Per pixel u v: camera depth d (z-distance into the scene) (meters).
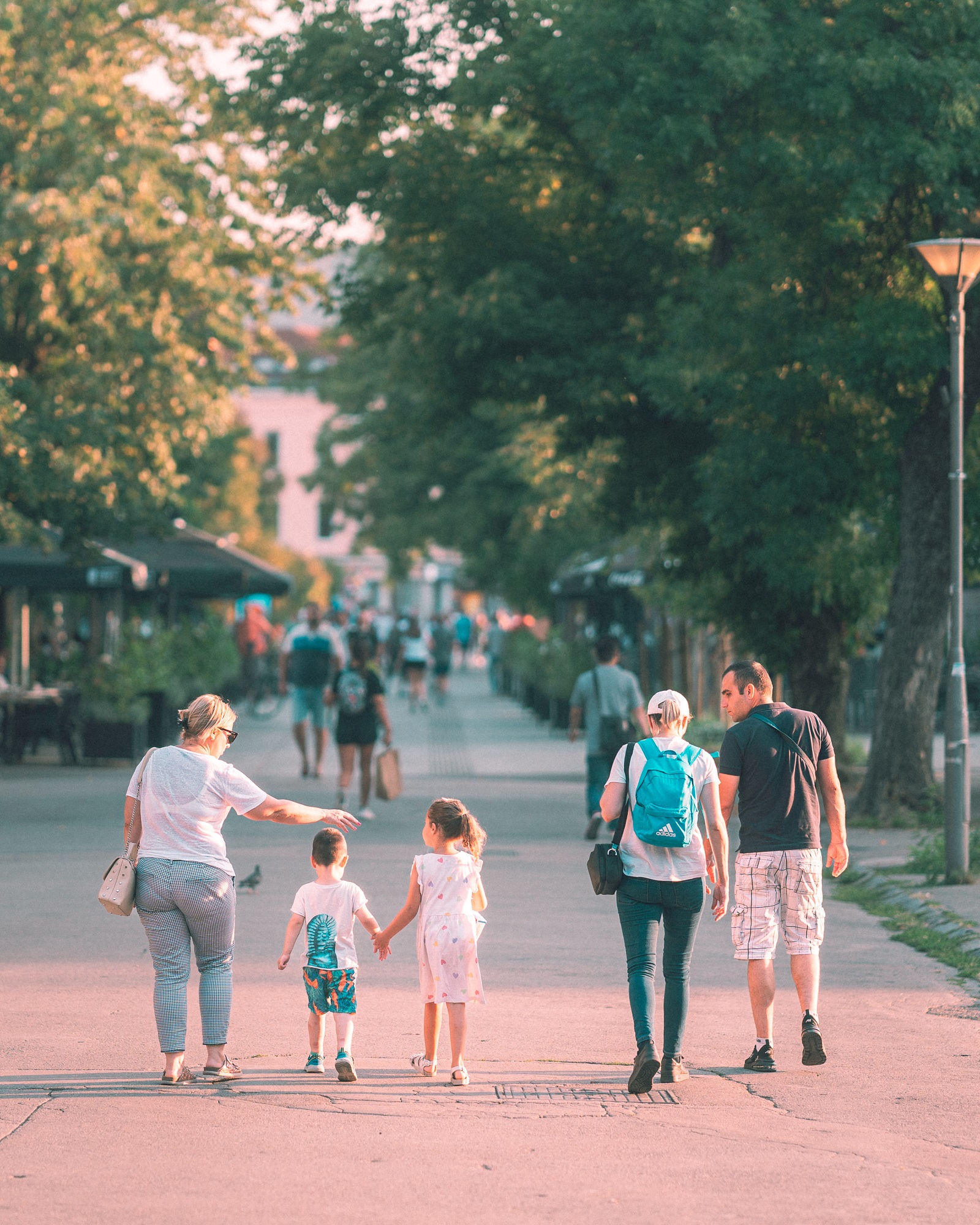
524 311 40.03
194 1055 15.33
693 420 41.03
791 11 31.88
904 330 31.67
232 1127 12.95
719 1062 15.35
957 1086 14.45
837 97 30.58
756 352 34.00
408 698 99.62
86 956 20.22
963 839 26.08
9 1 42.06
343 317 45.34
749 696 15.71
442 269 42.50
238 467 118.81
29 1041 15.73
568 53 33.62
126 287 44.62
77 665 57.56
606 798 14.74
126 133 44.59
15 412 41.19
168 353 45.78
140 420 46.06
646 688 68.56
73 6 45.31
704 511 38.12
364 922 14.77
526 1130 12.98
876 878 26.88
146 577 50.38
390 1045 15.88
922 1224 10.74
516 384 41.38
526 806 39.62
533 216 43.56
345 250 45.00
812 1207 11.08
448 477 97.88
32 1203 11.02
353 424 102.69
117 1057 15.20
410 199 41.84
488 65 39.47
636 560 57.78
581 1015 17.27
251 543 118.12
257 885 25.53
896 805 34.50
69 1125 12.94
